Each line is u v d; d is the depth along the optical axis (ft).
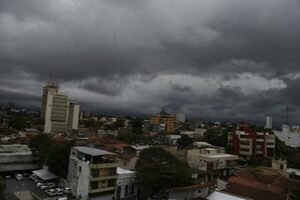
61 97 569.23
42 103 650.84
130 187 197.16
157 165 190.80
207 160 260.21
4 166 238.27
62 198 175.52
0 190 165.68
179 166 198.90
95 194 183.42
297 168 277.23
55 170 222.07
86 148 205.57
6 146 280.51
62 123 569.23
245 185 180.45
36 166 248.93
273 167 257.34
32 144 268.21
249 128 368.89
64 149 219.82
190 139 402.52
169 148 307.37
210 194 156.35
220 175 262.06
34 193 190.08
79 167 191.62
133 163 229.04
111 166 189.57
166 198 179.42
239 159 303.07
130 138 402.52
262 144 338.75
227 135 384.68
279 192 170.91
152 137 457.27
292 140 463.42
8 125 549.54
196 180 220.84
